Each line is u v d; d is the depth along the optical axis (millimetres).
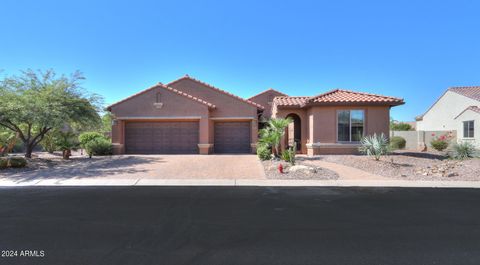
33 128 20250
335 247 5277
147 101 22594
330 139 19609
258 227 6352
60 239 5645
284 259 4789
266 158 17562
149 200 8867
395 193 9883
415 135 30672
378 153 16234
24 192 10125
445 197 9273
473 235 5875
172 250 5148
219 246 5320
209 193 9906
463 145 17719
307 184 11461
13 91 17453
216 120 23594
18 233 5980
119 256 4898
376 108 19531
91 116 19750
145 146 23031
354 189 10578
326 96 20188
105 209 7797
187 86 24328
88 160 18625
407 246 5324
